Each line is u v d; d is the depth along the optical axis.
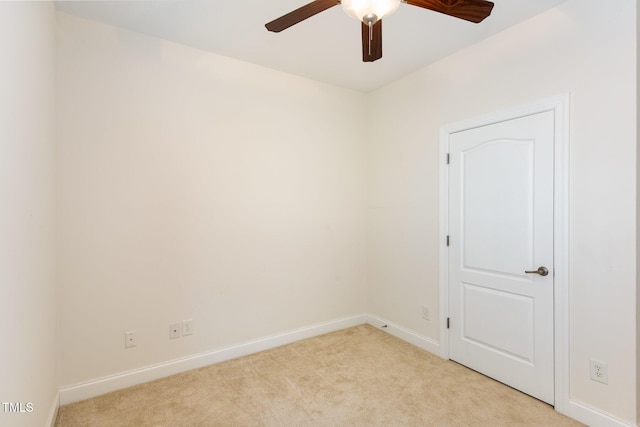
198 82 2.59
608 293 1.83
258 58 2.77
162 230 2.43
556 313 2.04
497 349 2.39
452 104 2.69
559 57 2.03
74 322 2.12
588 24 1.90
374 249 3.51
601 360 1.85
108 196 2.23
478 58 2.50
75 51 2.12
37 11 1.58
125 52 2.29
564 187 2.00
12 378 1.19
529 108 2.17
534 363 2.16
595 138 1.87
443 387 2.30
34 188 1.51
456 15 1.58
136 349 2.34
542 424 1.90
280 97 3.02
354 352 2.87
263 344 2.92
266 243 2.94
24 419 1.33
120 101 2.27
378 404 2.10
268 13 2.14
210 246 2.65
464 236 2.61
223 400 2.15
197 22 2.23
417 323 3.01
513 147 2.27
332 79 3.21
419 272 2.99
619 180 1.78
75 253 2.11
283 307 3.05
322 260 3.30
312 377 2.44
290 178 3.08
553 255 2.06
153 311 2.40
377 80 3.23
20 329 1.29
